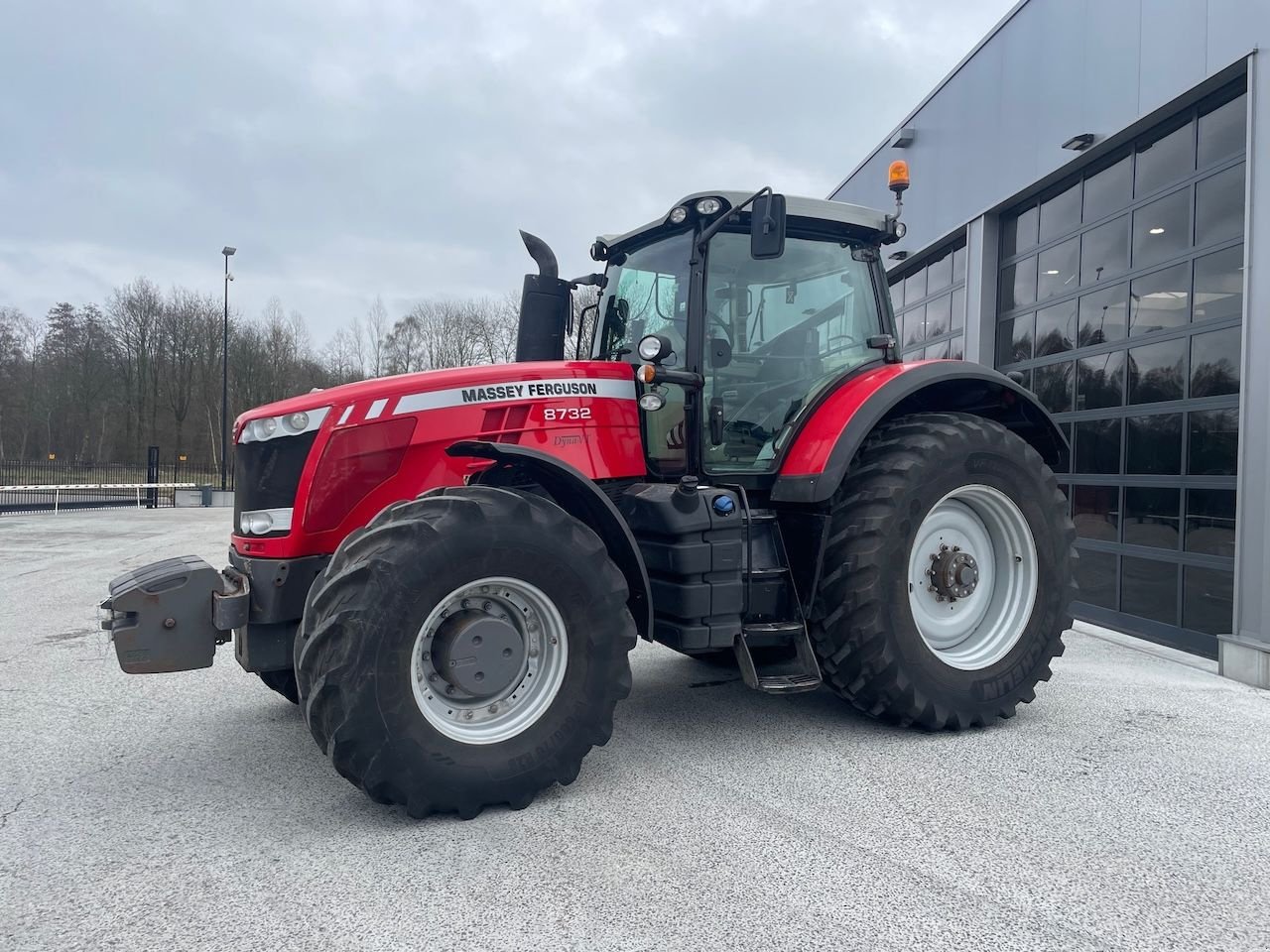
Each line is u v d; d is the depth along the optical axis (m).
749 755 3.02
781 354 3.51
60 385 39.12
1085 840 2.32
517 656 2.58
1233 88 5.16
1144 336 5.91
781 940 1.82
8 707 3.64
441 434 2.94
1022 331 7.44
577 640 2.62
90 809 2.54
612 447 3.20
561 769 2.58
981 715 3.29
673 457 3.33
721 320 3.39
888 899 2.00
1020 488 3.43
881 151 10.25
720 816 2.47
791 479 3.21
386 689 2.32
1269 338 4.51
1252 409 4.61
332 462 2.80
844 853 2.23
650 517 2.99
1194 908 1.97
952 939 1.83
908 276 9.60
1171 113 5.59
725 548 3.00
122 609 2.54
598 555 2.67
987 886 2.06
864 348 3.73
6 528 13.84
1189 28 5.24
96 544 10.82
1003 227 7.75
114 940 1.82
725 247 3.43
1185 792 2.66
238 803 2.59
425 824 2.42
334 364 38.56
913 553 3.29
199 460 39.16
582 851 2.24
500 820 2.45
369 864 2.17
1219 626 5.18
